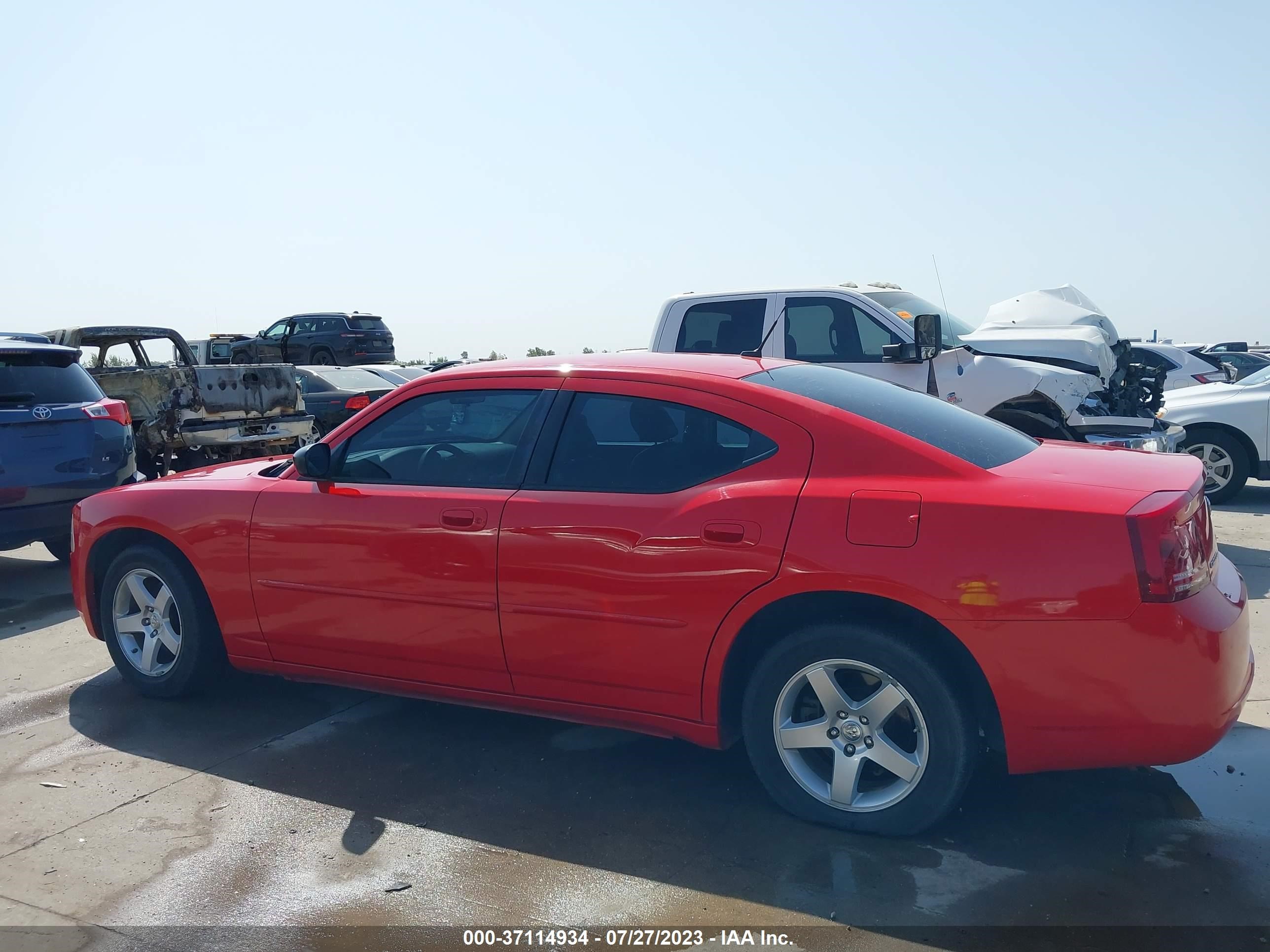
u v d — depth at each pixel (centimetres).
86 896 309
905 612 320
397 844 340
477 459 396
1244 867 314
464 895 307
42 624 627
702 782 385
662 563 344
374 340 2838
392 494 403
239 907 302
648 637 350
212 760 412
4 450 669
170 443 1052
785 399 353
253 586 434
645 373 376
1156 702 296
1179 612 294
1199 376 1823
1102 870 314
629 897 304
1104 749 305
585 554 356
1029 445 390
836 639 327
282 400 1157
